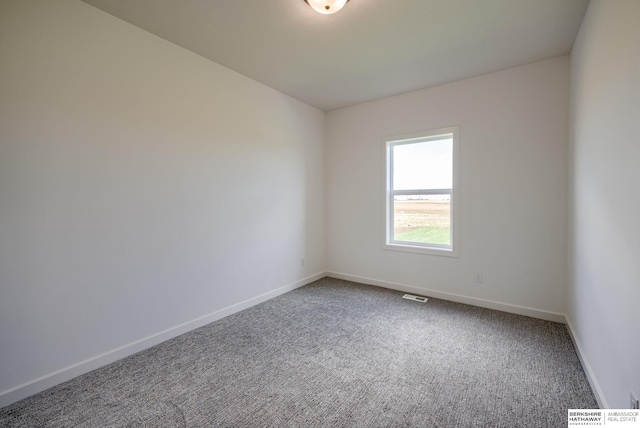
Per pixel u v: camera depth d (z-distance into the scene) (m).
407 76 3.03
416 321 2.74
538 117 2.73
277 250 3.50
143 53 2.22
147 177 2.27
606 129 1.55
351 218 4.06
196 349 2.26
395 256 3.70
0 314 1.63
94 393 1.74
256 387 1.80
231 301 2.95
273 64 2.78
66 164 1.86
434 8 1.95
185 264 2.54
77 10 1.89
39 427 1.49
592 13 1.81
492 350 2.21
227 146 2.88
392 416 1.55
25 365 1.71
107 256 2.06
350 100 3.76
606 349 1.54
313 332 2.54
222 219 2.85
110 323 2.08
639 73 1.16
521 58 2.65
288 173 3.64
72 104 1.87
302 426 1.48
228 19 2.09
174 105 2.44
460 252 3.21
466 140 3.11
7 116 1.63
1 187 1.63
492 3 1.89
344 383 1.83
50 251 1.80
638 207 1.17
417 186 3.60
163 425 1.50
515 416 1.54
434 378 1.87
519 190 2.85
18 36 1.66
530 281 2.83
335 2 1.81
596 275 1.73
